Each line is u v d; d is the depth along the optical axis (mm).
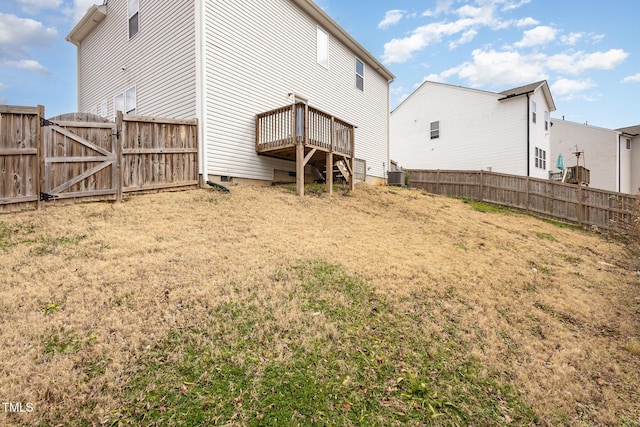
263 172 9977
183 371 2494
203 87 8117
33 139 5844
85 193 6367
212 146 8391
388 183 15508
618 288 5410
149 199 6930
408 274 4719
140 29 10156
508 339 3434
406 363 2844
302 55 11414
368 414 2275
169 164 7641
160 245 4766
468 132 19969
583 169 18516
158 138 7461
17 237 4645
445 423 2271
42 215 5543
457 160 20438
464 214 10367
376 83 15859
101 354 2568
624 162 25219
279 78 10453
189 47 8430
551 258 6801
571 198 11773
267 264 4520
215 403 2242
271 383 2451
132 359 2555
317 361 2732
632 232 8453
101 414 2096
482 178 14125
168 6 9094
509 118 18344
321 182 12422
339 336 3086
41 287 3439
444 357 2979
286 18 10766
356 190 11250
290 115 8891
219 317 3197
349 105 13898
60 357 2506
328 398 2373
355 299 3848
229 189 8258
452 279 4812
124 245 4672
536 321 3920
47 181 5961
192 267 4195
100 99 12227
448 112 20906
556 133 26250
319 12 11664
